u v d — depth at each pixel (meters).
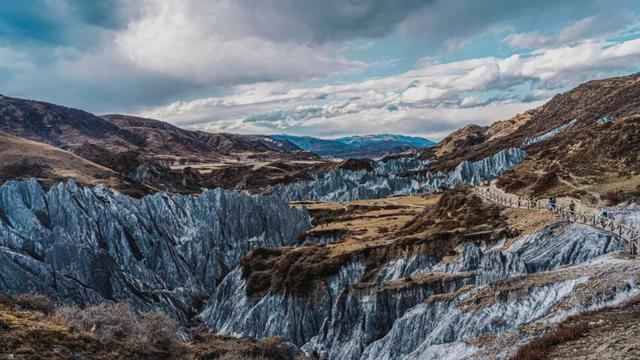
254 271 85.94
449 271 62.34
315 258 78.88
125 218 102.12
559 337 24.45
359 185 184.25
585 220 54.56
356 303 63.97
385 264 71.38
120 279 85.69
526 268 51.34
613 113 164.75
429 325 49.59
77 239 90.50
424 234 73.12
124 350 29.17
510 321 39.28
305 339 70.00
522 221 64.06
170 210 113.19
